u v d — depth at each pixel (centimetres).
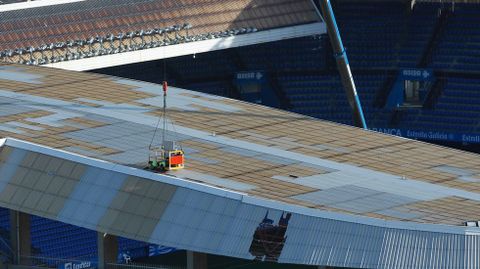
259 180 19262
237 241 18212
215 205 18488
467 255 17712
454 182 19475
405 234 17838
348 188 19075
